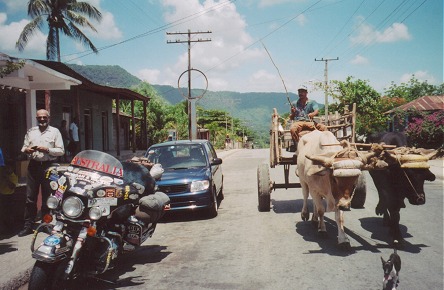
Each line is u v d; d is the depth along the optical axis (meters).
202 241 7.43
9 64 9.38
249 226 8.40
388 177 6.47
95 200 4.93
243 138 114.75
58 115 21.62
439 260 5.80
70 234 4.89
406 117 29.50
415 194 6.10
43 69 10.93
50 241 4.61
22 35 33.53
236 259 6.24
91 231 4.72
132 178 6.04
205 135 64.19
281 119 10.00
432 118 23.64
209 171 9.81
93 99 26.30
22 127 15.52
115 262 6.15
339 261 5.92
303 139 7.84
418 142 23.80
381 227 7.88
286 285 5.09
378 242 6.85
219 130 83.06
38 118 7.63
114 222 5.50
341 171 5.50
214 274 5.62
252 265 5.92
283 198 11.57
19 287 5.45
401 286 4.92
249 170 21.05
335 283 5.09
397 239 6.45
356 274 5.36
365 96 40.53
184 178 9.34
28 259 6.11
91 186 4.95
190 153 10.59
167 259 6.42
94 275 5.14
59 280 4.75
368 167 5.98
